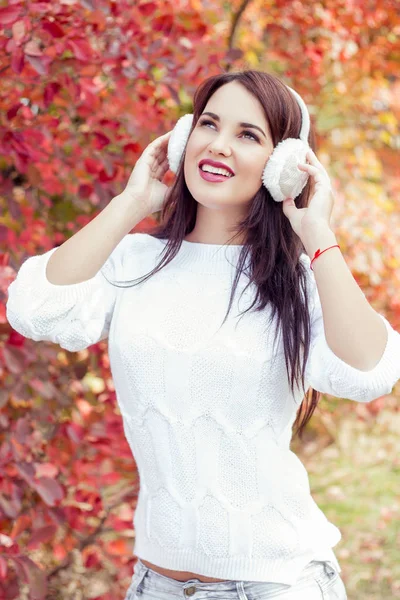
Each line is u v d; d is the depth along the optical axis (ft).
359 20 18.02
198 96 7.86
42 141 11.52
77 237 7.47
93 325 7.59
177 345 7.20
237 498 7.09
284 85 7.75
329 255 7.14
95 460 11.75
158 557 7.28
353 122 21.47
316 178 7.51
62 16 10.98
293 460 7.40
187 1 13.32
